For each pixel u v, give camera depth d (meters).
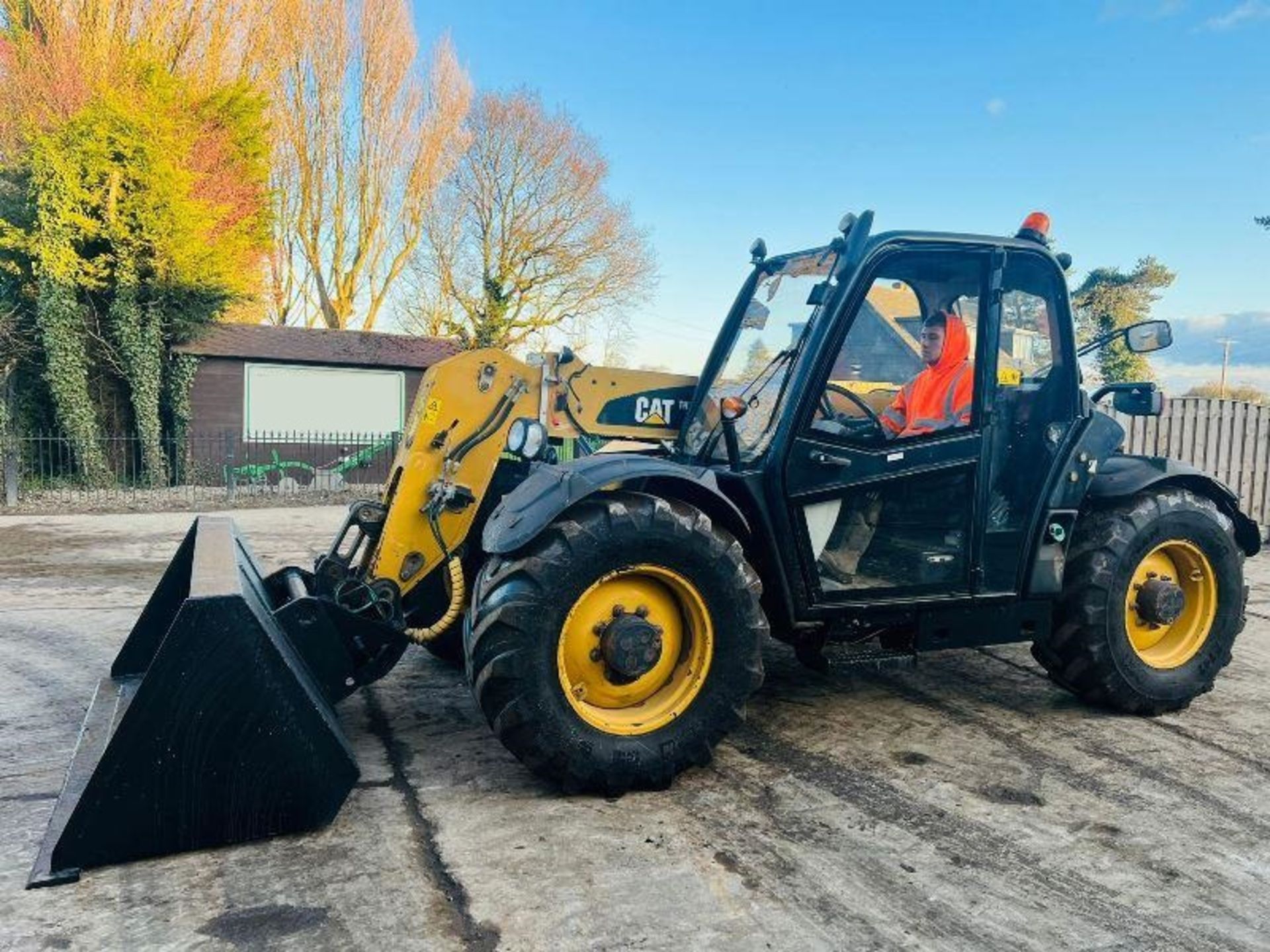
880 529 3.47
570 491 2.90
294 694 2.60
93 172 13.66
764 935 2.20
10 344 14.08
